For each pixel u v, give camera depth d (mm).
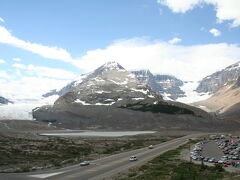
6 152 141500
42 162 121750
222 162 123000
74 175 84625
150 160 118188
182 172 88000
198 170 94375
